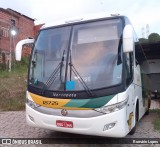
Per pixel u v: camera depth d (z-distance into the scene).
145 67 10.68
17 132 7.96
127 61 6.46
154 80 18.58
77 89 6.07
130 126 6.56
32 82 6.72
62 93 6.16
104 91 5.91
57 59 6.58
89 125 5.89
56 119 6.17
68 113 6.07
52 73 6.47
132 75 6.90
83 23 6.73
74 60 6.40
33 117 6.53
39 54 6.89
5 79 17.27
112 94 5.89
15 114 10.80
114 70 6.08
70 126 6.05
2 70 21.38
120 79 6.00
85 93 5.97
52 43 6.83
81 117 5.95
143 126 9.03
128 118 6.31
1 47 23.70
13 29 25.11
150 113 11.98
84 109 5.93
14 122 9.30
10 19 25.42
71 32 6.72
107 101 5.85
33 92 6.58
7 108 12.13
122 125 5.88
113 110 5.82
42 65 6.72
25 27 28.23
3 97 13.16
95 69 6.18
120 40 6.31
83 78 6.14
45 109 6.34
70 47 6.57
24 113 11.02
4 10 24.47
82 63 6.32
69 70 6.32
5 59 23.94
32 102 6.57
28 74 6.91
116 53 6.22
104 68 6.14
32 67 6.89
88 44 6.47
